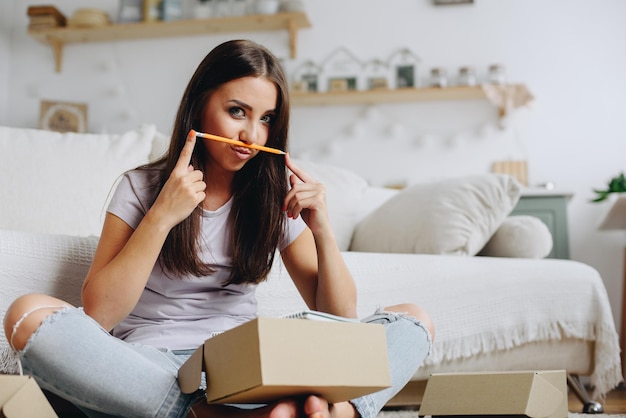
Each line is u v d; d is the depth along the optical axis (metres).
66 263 1.47
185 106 1.28
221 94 1.23
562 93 3.61
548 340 2.09
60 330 1.01
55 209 2.15
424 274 1.95
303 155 3.74
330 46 3.77
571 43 3.63
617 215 2.99
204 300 1.31
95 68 3.88
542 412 1.20
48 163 2.21
